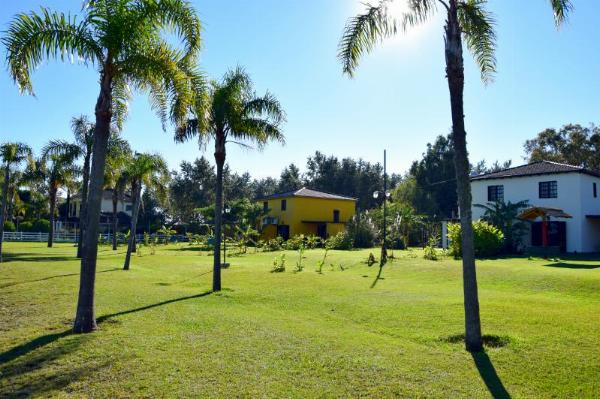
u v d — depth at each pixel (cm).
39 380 557
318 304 1108
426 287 1431
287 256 2861
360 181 7106
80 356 652
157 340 740
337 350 679
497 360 628
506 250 2770
